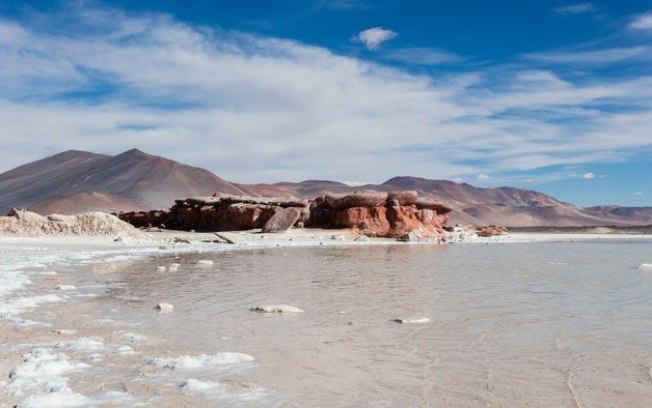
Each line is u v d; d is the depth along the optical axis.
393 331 10.16
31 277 17.94
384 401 6.26
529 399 6.34
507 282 18.30
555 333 10.03
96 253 29.50
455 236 60.03
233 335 9.72
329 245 44.50
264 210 57.66
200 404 6.07
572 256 34.16
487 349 8.77
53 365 7.34
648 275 21.06
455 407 6.07
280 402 6.18
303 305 13.11
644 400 6.31
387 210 59.25
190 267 22.77
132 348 8.65
